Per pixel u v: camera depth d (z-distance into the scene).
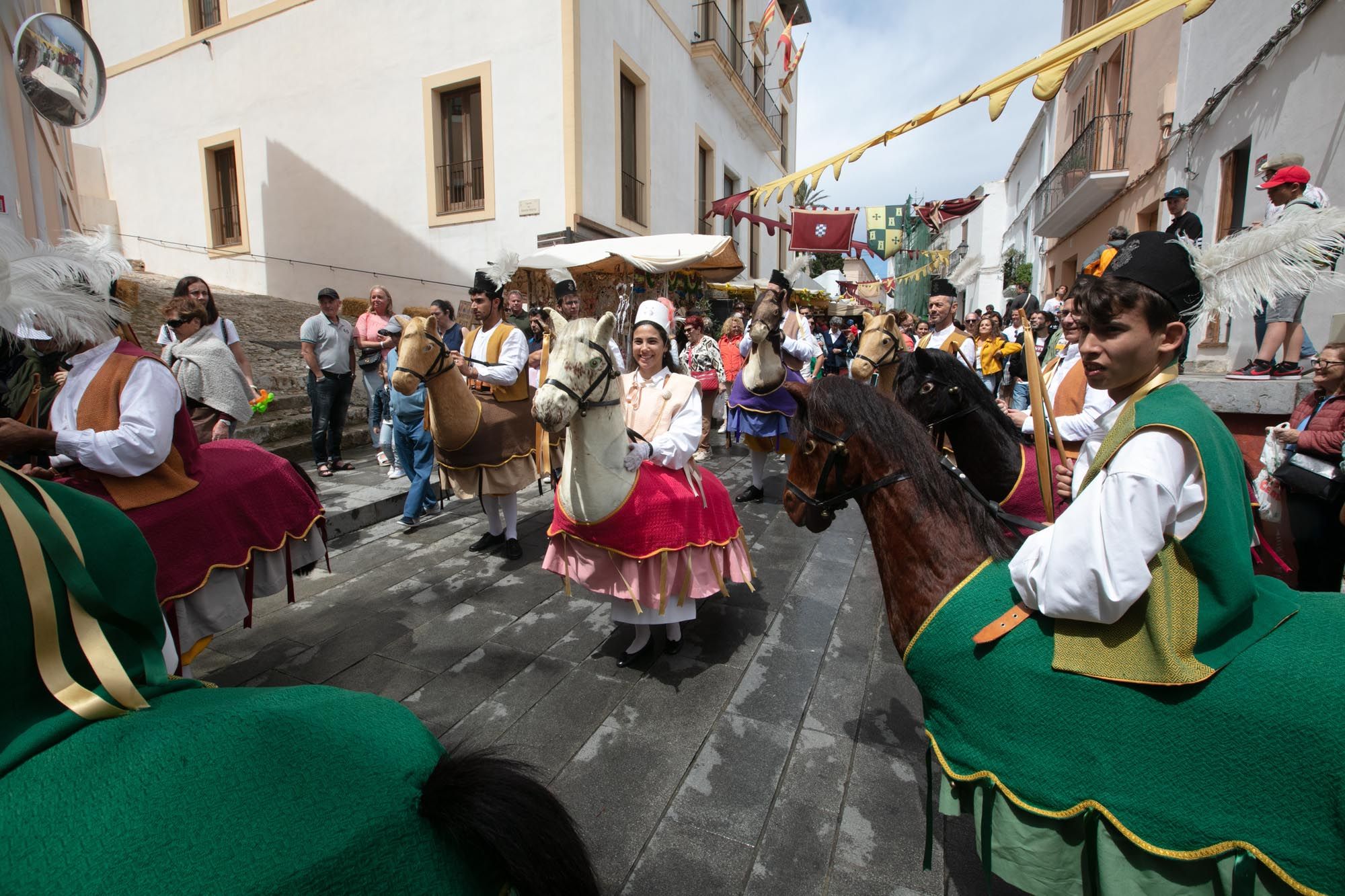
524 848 0.98
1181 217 5.58
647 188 12.09
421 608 3.95
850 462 1.84
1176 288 1.32
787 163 22.19
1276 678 1.20
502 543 4.99
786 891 2.00
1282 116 6.44
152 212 13.70
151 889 0.79
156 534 2.50
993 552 1.69
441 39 10.26
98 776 0.91
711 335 12.16
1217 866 1.21
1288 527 3.45
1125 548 1.22
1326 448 3.21
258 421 7.14
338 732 1.07
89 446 2.23
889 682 3.16
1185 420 1.26
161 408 2.42
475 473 4.57
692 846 2.17
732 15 16.41
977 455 2.91
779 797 2.39
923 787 2.44
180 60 12.66
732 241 8.66
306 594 4.14
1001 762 1.42
